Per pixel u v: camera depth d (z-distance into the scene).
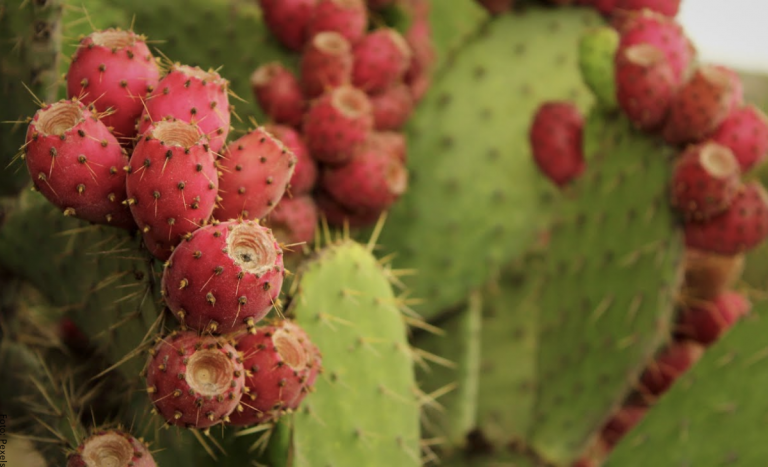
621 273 1.21
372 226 1.36
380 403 0.92
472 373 1.39
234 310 0.71
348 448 0.90
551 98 1.44
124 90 0.76
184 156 0.72
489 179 1.39
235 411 0.78
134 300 0.80
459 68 1.47
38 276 0.96
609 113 1.25
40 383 0.96
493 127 1.42
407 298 1.39
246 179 0.76
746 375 1.03
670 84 1.11
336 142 1.10
